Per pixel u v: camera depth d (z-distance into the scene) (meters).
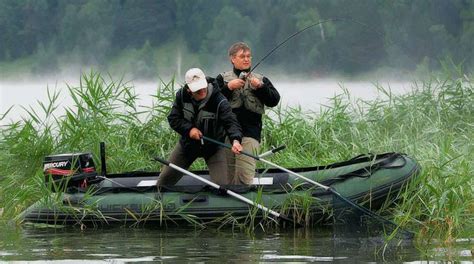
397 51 150.88
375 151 26.62
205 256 18.06
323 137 28.52
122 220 22.09
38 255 18.33
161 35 190.12
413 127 28.88
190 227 21.81
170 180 22.56
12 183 25.17
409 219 20.20
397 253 17.97
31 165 26.14
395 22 153.62
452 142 25.92
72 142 26.41
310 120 29.80
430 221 20.47
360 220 20.00
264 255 18.06
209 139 21.66
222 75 22.48
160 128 27.62
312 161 26.08
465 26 150.75
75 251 18.77
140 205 22.06
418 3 153.88
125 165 26.20
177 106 21.88
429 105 30.52
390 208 21.44
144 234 20.95
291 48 166.88
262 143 27.41
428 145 27.16
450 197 20.69
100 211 22.20
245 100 22.23
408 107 30.08
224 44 180.75
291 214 21.53
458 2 151.88
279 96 22.41
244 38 177.50
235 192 21.81
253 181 22.52
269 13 172.75
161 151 26.70
